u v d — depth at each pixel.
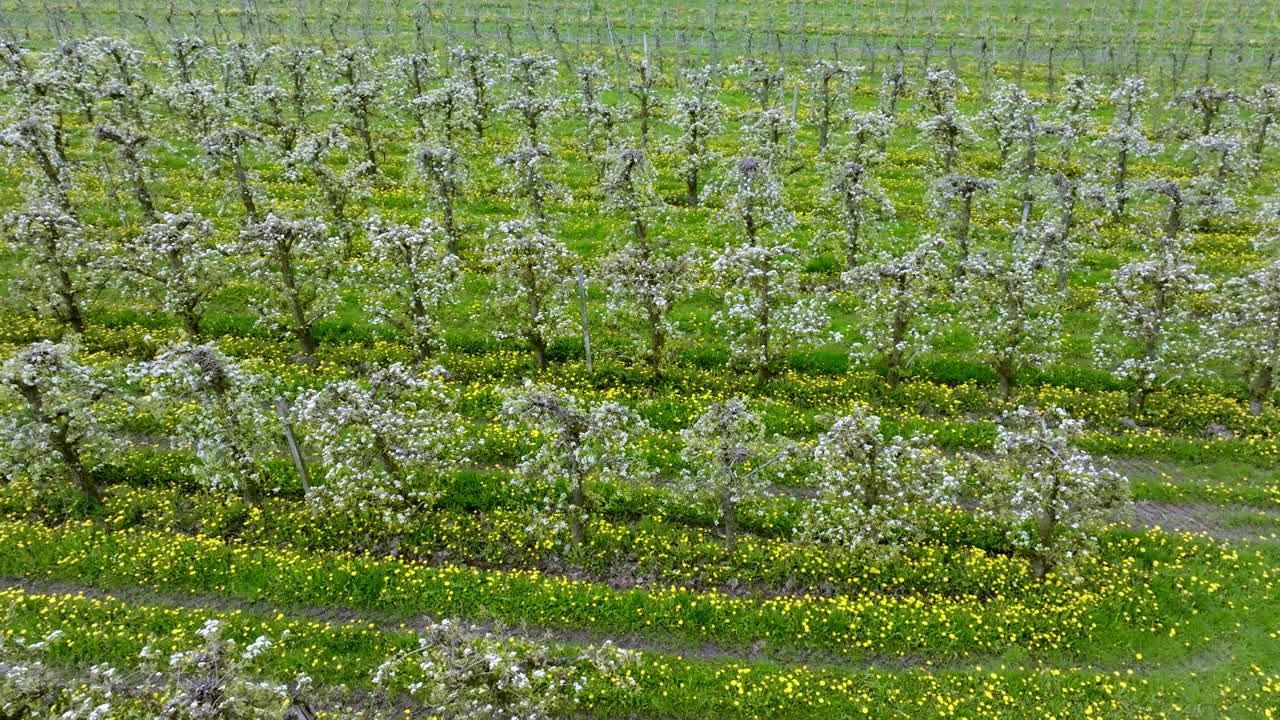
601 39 66.00
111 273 30.03
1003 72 59.75
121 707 16.94
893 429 26.78
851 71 43.69
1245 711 18.25
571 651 19.55
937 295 33.88
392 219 38.84
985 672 19.16
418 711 18.28
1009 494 21.31
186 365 21.48
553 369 29.41
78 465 22.73
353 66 46.47
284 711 15.46
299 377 28.56
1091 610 20.56
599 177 42.56
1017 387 28.98
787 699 18.38
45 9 66.44
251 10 70.12
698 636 20.12
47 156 33.75
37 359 21.66
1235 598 20.94
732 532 21.89
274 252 28.45
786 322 28.98
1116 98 43.78
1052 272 32.53
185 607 20.59
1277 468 25.45
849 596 21.20
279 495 24.14
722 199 41.19
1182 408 27.64
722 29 69.12
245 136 34.25
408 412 23.08
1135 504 24.17
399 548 22.39
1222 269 35.62
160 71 56.62
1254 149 44.09
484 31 67.62
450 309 32.97
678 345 29.06
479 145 46.56
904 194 42.88
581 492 22.44
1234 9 71.25
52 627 19.59
